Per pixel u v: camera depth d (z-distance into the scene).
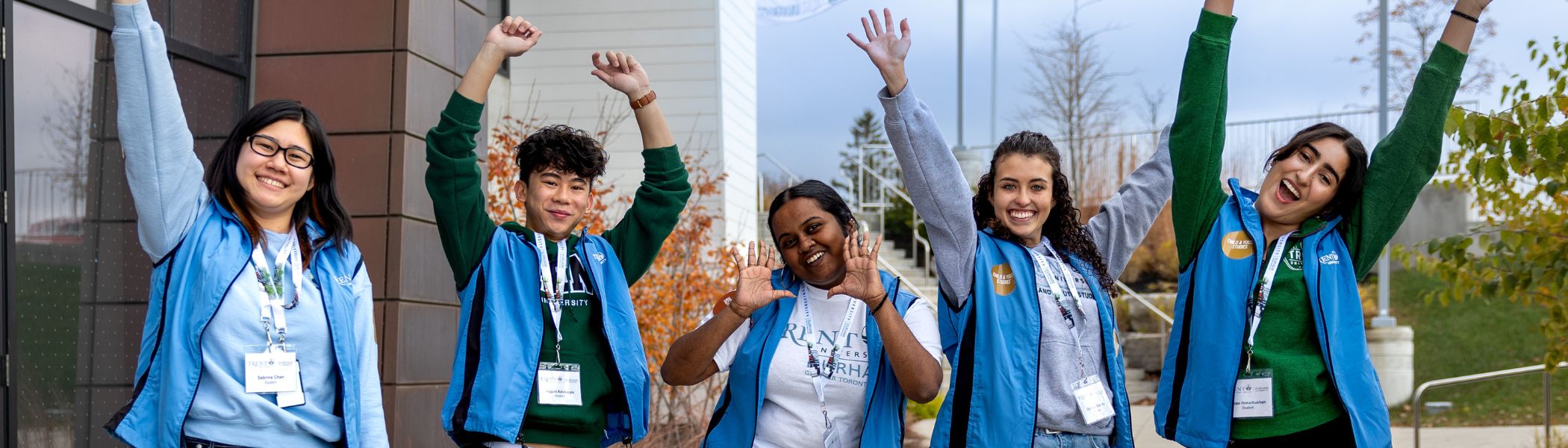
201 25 4.62
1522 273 5.20
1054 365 2.98
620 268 3.31
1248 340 2.84
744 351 3.08
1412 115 2.89
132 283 4.36
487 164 5.52
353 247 2.85
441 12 5.08
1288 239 2.93
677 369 3.01
